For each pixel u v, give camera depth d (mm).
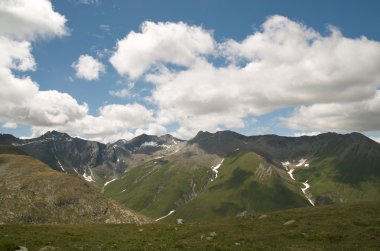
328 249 40094
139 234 61219
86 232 64625
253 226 61938
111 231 67062
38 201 166125
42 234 57375
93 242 50281
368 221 56438
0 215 149500
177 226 71688
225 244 45656
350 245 41500
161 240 52281
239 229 60062
